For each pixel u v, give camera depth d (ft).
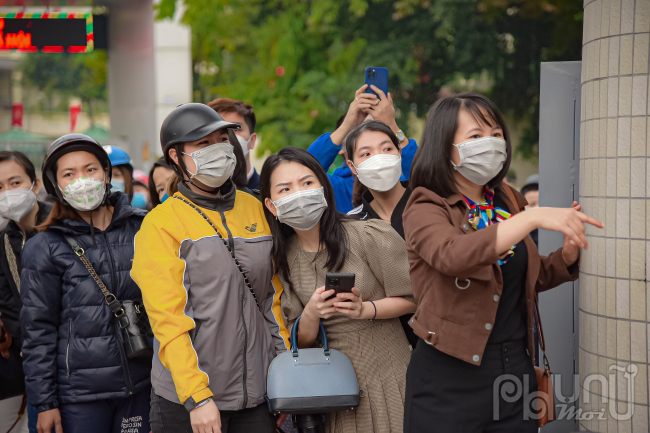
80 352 9.63
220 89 32.30
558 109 11.36
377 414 8.71
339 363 8.59
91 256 9.94
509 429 7.34
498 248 5.94
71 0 36.91
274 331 9.08
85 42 37.60
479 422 7.25
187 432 8.30
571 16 36.22
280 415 9.63
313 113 30.22
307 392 8.30
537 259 7.36
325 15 30.71
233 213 9.00
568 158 11.35
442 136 7.30
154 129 38.34
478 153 7.16
